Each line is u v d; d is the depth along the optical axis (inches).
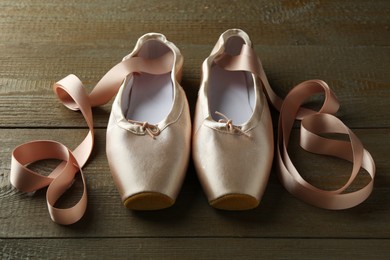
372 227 39.9
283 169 41.3
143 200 37.9
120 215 39.9
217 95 46.0
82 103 43.8
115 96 46.1
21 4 54.7
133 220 39.6
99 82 45.1
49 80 48.8
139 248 38.4
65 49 51.3
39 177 40.2
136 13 54.7
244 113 44.7
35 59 50.3
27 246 38.3
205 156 39.7
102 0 55.6
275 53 52.1
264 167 40.0
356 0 56.2
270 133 42.1
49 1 55.1
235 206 39.0
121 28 53.4
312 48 52.6
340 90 49.2
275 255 38.4
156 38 45.9
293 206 40.9
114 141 40.4
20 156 42.1
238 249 38.5
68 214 38.3
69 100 46.8
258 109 41.8
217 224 39.6
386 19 55.3
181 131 40.8
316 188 40.7
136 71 44.6
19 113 46.2
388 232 39.7
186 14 54.9
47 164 43.2
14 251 38.0
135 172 38.3
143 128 40.1
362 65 51.3
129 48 51.8
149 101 45.2
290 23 54.7
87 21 53.7
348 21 55.0
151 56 47.4
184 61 50.8
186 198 41.0
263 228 39.5
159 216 39.9
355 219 40.3
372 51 52.5
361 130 46.2
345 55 52.1
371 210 40.8
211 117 41.1
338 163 44.0
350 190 42.2
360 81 50.0
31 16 53.7
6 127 45.1
